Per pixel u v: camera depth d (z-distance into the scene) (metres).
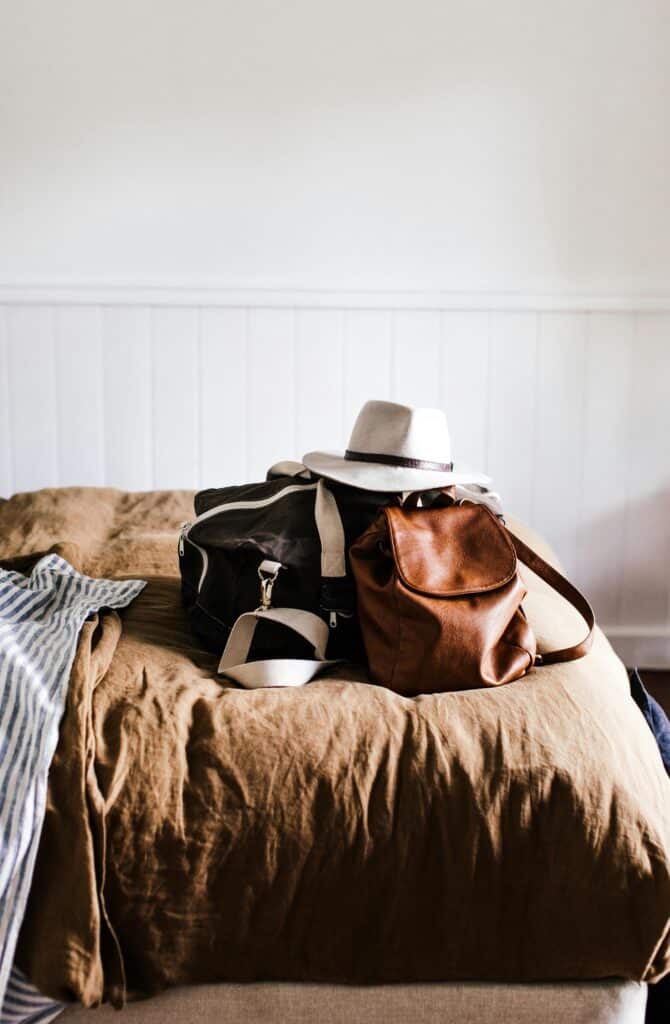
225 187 2.63
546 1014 1.18
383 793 1.17
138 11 2.54
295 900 1.16
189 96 2.58
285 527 1.48
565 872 1.16
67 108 2.58
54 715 1.19
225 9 2.54
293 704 1.26
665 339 2.73
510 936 1.16
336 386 2.72
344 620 1.45
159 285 2.65
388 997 1.17
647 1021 1.37
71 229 2.63
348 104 2.61
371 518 1.50
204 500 1.69
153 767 1.18
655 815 1.19
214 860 1.15
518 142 2.64
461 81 2.61
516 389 2.74
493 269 2.69
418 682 1.34
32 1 2.52
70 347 2.68
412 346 2.71
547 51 2.60
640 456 2.79
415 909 1.16
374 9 2.56
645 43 2.59
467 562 1.39
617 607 2.87
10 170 2.60
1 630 1.32
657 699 2.62
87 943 1.09
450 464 1.64
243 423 2.73
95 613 1.52
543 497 2.80
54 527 2.20
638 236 2.69
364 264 2.68
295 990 1.17
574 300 2.69
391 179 2.65
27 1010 1.12
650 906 1.15
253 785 1.17
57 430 2.71
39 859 1.12
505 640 1.40
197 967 1.15
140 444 2.73
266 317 2.68
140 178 2.62
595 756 1.21
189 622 1.59
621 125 2.63
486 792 1.17
